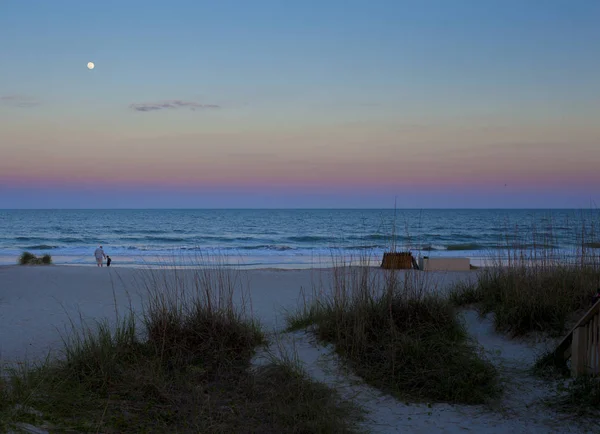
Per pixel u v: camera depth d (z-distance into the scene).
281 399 4.98
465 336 6.68
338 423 4.49
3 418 3.93
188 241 45.25
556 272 7.82
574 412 4.71
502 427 4.54
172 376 5.57
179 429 4.32
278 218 97.56
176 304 6.99
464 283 9.70
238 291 12.73
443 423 4.66
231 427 4.38
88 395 4.85
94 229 64.00
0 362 6.21
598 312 5.10
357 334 6.24
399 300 7.07
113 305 10.95
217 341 6.32
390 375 5.65
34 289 13.48
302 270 18.12
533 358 6.14
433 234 46.16
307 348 6.59
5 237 49.34
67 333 8.14
